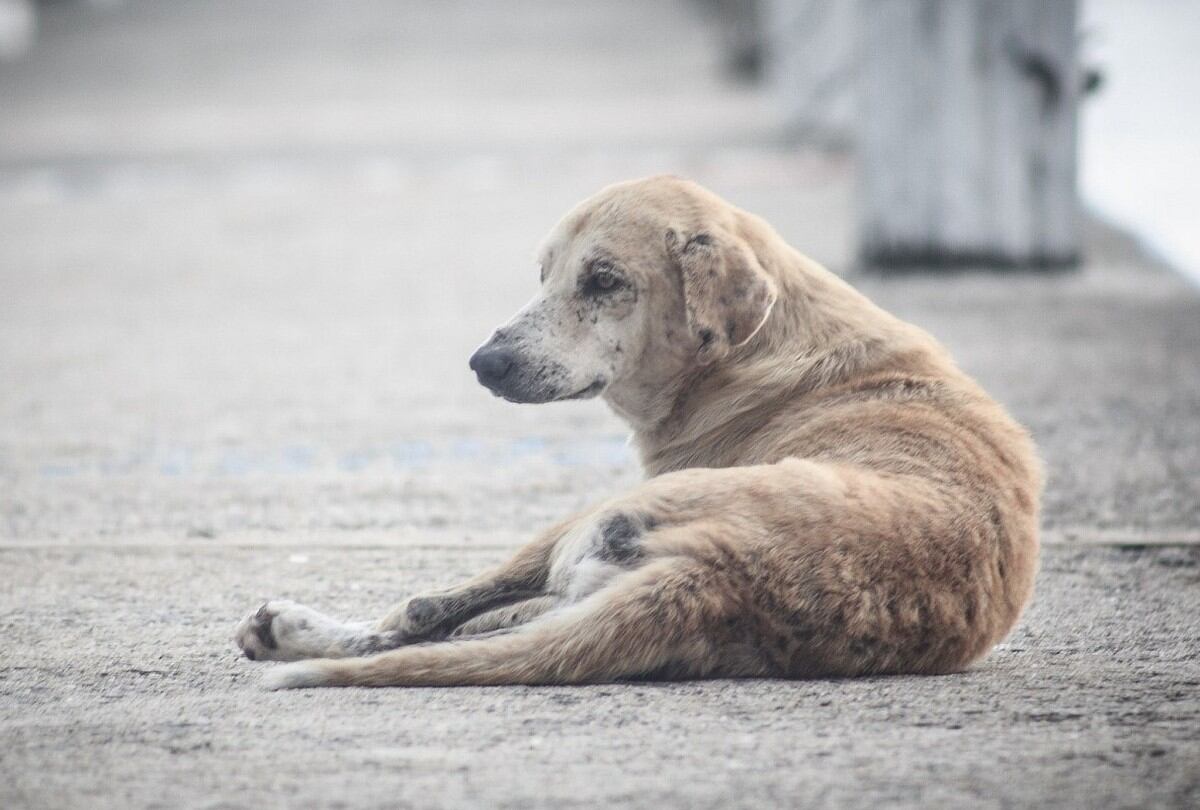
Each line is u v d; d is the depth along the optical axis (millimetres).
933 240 19609
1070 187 19562
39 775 5805
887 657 6668
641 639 6496
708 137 32688
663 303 7918
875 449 7195
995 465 7195
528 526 10281
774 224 23016
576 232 8117
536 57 47375
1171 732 6168
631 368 8031
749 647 6570
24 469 12023
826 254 20609
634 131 33812
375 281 20688
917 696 6539
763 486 6660
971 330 16531
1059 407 13414
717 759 5820
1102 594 8672
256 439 12969
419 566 9359
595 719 6234
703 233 7816
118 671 7340
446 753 5914
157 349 16953
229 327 18062
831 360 7805
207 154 32969
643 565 6578
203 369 15859
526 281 20312
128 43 53375
